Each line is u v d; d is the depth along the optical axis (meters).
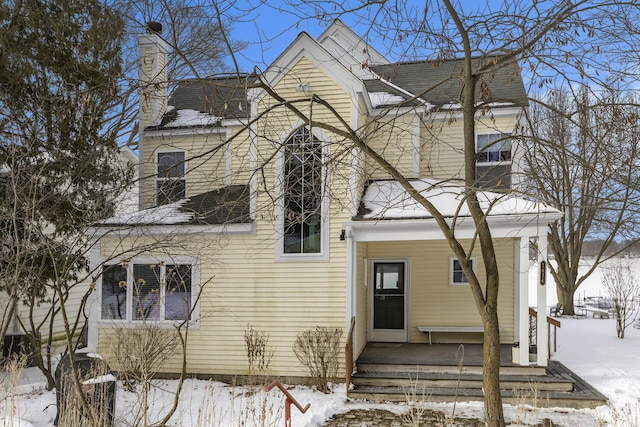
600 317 24.95
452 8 5.95
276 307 11.59
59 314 15.79
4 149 10.34
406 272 14.15
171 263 11.71
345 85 11.62
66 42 11.80
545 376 10.61
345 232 11.36
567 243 26.02
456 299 13.91
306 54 11.76
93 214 10.39
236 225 11.62
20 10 11.78
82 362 7.72
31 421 8.13
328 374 11.20
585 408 9.53
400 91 14.70
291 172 7.45
